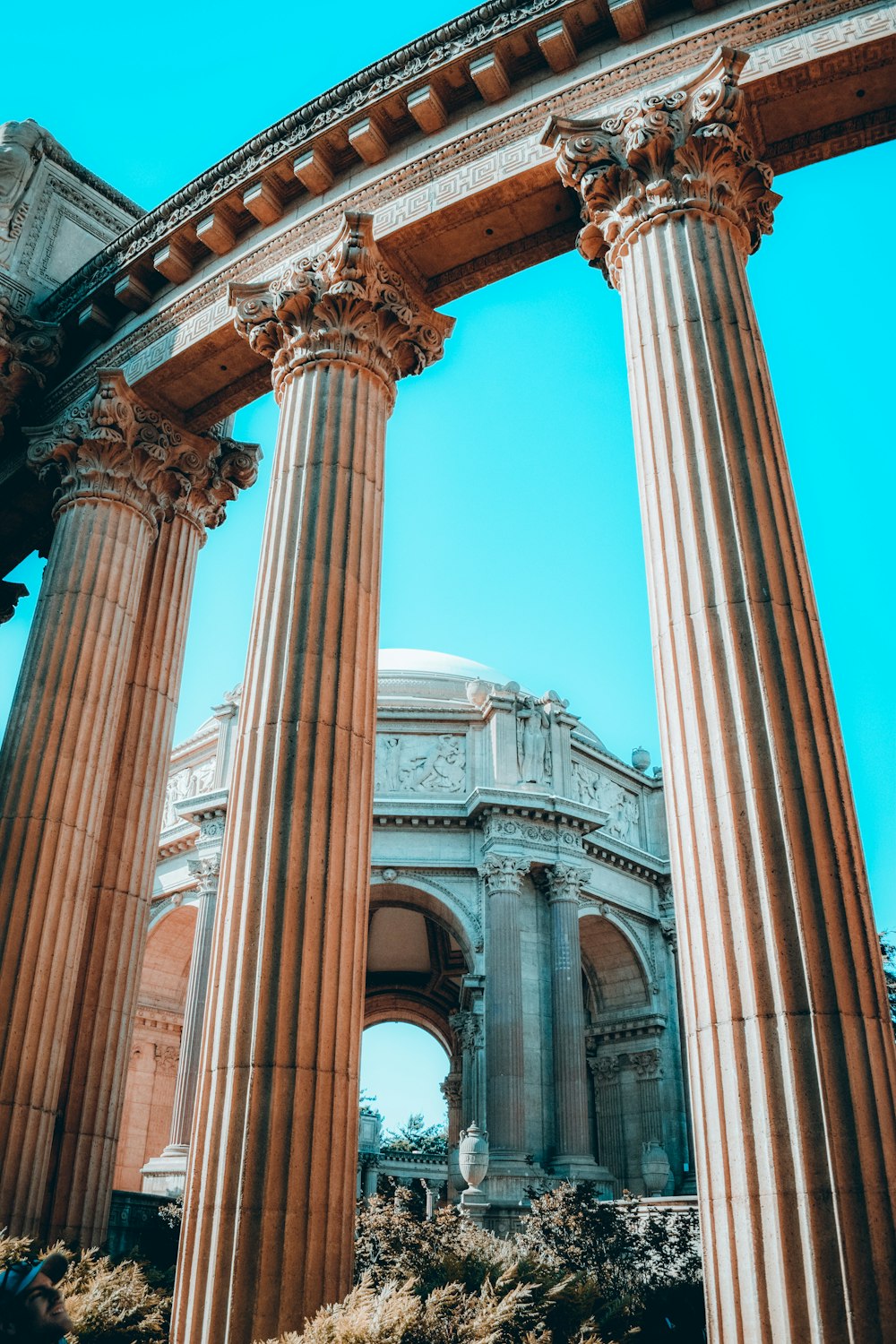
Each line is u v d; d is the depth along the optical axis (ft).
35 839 50.11
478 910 141.18
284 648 40.14
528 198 47.52
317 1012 34.68
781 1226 25.54
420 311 50.08
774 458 35.27
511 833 140.67
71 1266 39.99
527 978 136.15
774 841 29.27
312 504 43.04
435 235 49.55
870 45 40.37
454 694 167.63
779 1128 26.43
